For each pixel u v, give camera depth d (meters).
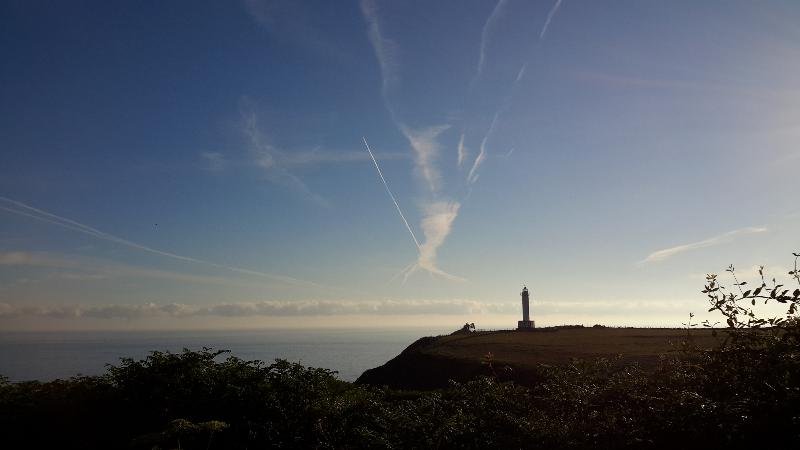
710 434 6.72
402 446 8.59
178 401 10.20
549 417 8.49
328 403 9.88
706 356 7.68
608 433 7.50
